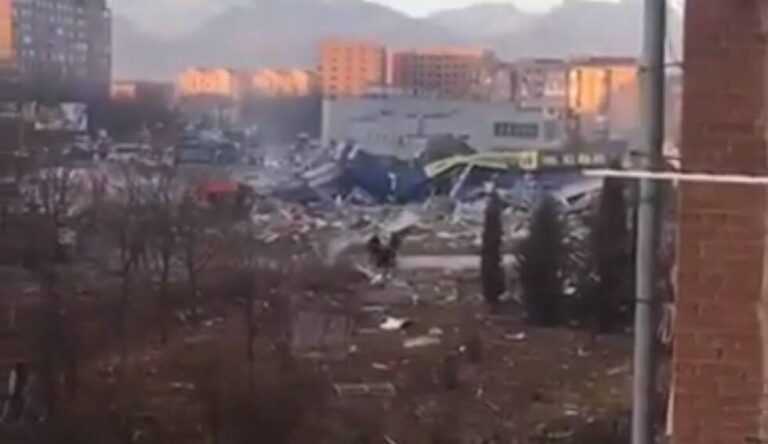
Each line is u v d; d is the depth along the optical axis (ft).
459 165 271.28
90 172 267.59
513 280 253.03
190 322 260.62
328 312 263.08
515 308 253.03
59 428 244.83
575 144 234.38
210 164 276.62
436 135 277.85
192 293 263.49
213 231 268.41
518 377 241.55
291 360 255.91
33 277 258.16
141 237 264.72
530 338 245.45
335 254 270.26
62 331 255.09
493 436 233.96
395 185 275.39
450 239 265.75
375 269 268.62
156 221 266.16
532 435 228.22
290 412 249.55
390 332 261.24
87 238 262.26
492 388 242.17
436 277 264.11
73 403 248.32
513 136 260.42
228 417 249.75
